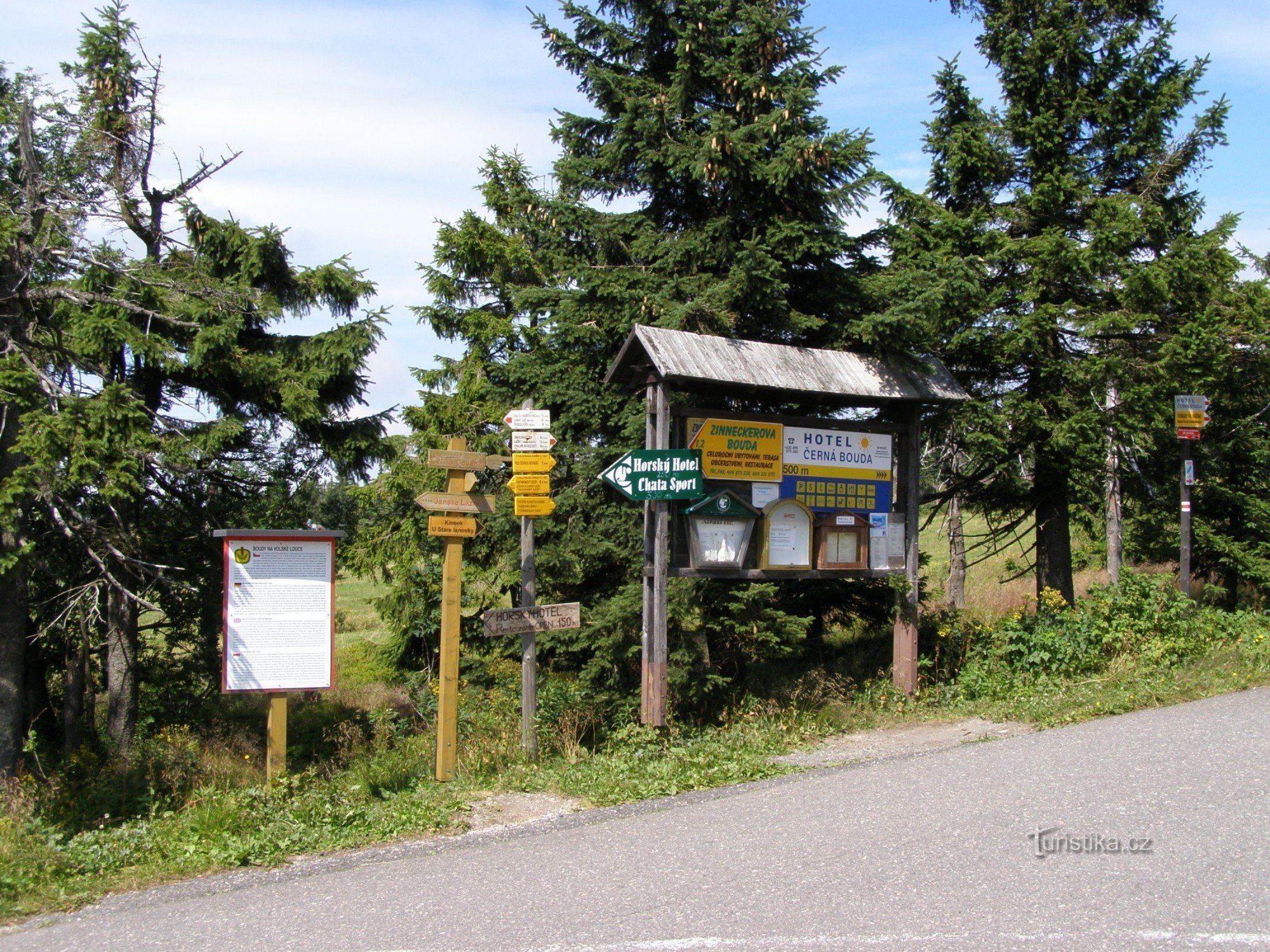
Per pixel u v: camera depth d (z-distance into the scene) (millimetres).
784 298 11141
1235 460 17438
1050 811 6180
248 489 15141
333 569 8266
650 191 12180
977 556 30812
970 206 14000
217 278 14672
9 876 5797
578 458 12859
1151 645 11172
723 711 10406
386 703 16609
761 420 9844
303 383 14398
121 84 13461
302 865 6066
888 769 7566
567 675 13203
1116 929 4516
